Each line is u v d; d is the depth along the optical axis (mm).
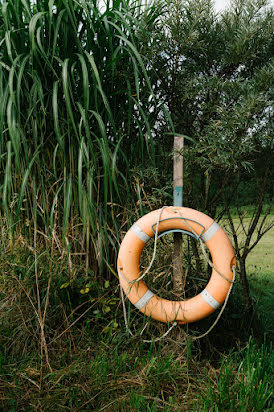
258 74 2299
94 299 2301
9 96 2303
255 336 2551
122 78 2543
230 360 2158
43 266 2428
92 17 2393
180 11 2389
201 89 2404
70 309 2340
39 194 2578
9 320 2314
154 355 2180
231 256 2168
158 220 2205
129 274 2234
